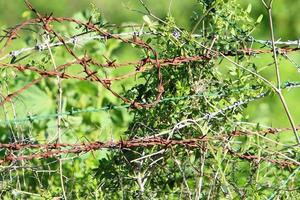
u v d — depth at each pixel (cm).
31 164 889
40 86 1109
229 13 847
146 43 834
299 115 1389
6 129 984
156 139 820
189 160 837
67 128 937
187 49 852
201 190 852
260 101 1362
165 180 859
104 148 816
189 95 842
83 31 848
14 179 866
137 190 840
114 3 1859
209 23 854
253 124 850
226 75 869
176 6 1756
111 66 808
